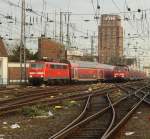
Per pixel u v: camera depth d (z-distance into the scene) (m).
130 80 180.50
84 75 139.00
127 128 31.19
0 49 132.00
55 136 26.03
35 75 115.25
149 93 74.69
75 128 29.47
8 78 136.25
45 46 175.25
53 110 46.62
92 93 74.69
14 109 43.03
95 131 29.27
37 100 55.97
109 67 163.50
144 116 39.69
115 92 82.88
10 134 28.70
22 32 105.88
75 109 47.97
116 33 129.88
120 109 47.31
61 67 124.38
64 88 92.12
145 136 27.22
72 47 141.00
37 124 34.22
